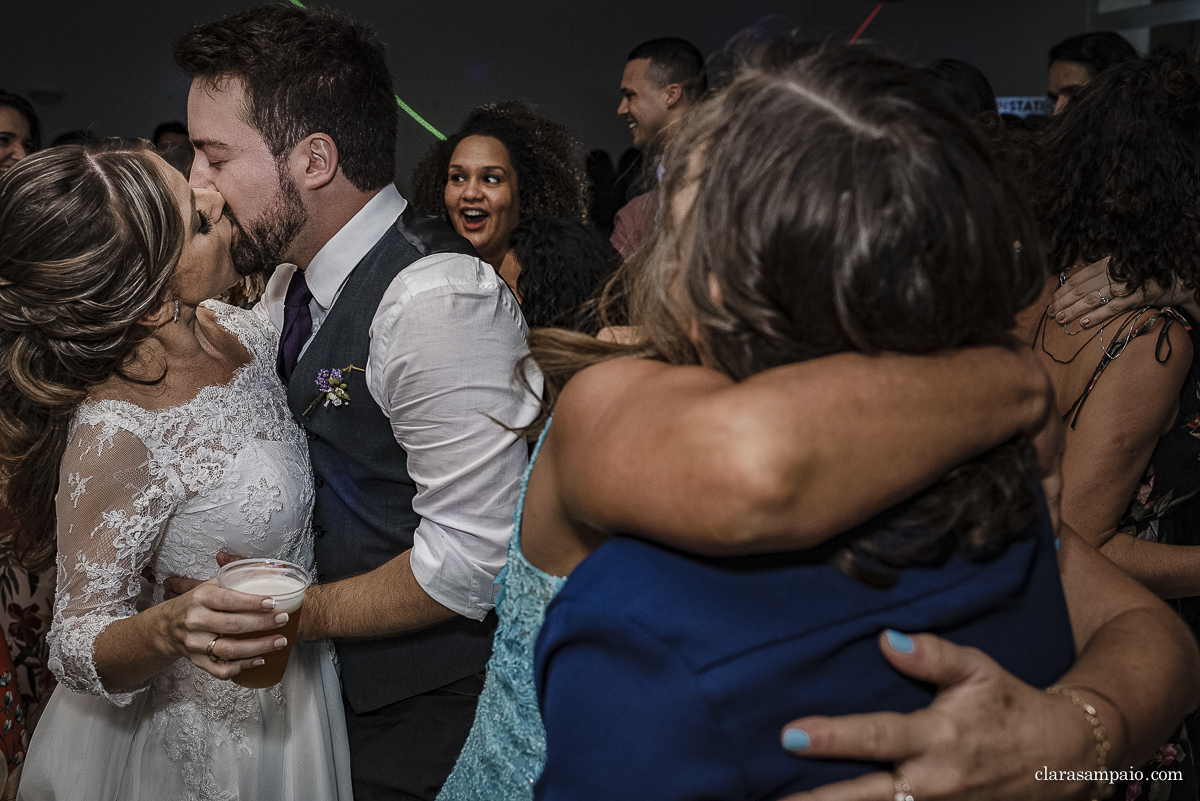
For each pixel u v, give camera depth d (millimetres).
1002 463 651
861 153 582
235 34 1398
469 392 1337
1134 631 774
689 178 717
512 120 3473
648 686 615
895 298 582
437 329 1341
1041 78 8180
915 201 574
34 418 1378
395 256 1460
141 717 1485
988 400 628
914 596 639
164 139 5156
